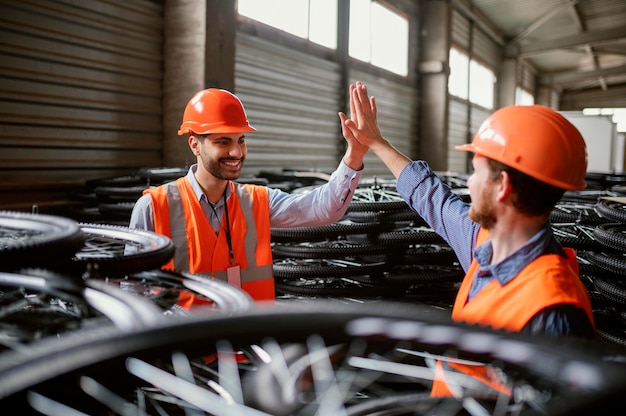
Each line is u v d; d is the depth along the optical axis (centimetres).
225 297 138
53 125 486
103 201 442
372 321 93
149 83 573
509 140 137
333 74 885
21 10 451
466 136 1484
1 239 165
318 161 862
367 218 357
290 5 779
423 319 94
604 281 311
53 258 132
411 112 1184
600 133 1220
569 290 125
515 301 130
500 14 1514
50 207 483
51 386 72
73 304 147
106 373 85
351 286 374
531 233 139
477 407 95
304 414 88
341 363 109
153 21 570
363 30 975
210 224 245
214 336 86
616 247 275
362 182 460
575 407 63
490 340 87
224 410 80
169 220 238
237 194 253
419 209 204
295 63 785
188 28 566
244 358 131
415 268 394
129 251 184
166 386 84
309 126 830
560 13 1527
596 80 2461
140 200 244
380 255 374
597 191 527
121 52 540
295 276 356
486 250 147
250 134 709
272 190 271
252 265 250
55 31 478
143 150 577
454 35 1345
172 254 170
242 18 686
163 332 84
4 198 455
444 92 1195
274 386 87
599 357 80
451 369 113
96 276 133
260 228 254
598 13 1568
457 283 402
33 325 131
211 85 568
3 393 64
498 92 1766
